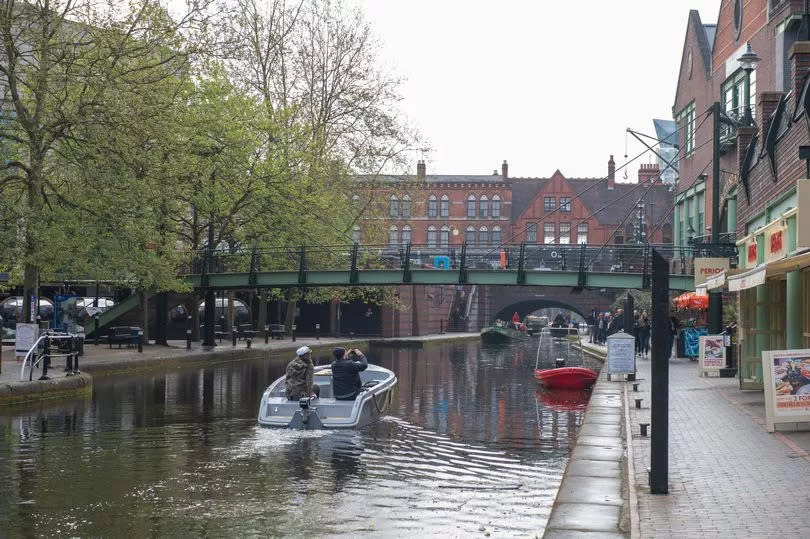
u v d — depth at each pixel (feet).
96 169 97.50
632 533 28.40
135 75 107.14
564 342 260.62
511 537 35.68
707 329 120.88
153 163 104.88
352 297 194.08
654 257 35.09
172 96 115.96
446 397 91.50
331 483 45.91
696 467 39.52
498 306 352.69
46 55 96.84
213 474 48.03
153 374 114.01
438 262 148.05
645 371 108.17
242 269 157.79
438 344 235.61
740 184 89.51
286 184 147.13
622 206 371.76
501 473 49.32
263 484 45.50
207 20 108.47
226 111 142.72
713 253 100.27
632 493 34.55
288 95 169.27
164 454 54.08
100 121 96.48
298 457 53.42
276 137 150.71
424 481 46.70
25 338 101.04
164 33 104.78
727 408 61.31
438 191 369.30
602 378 99.14
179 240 153.58
